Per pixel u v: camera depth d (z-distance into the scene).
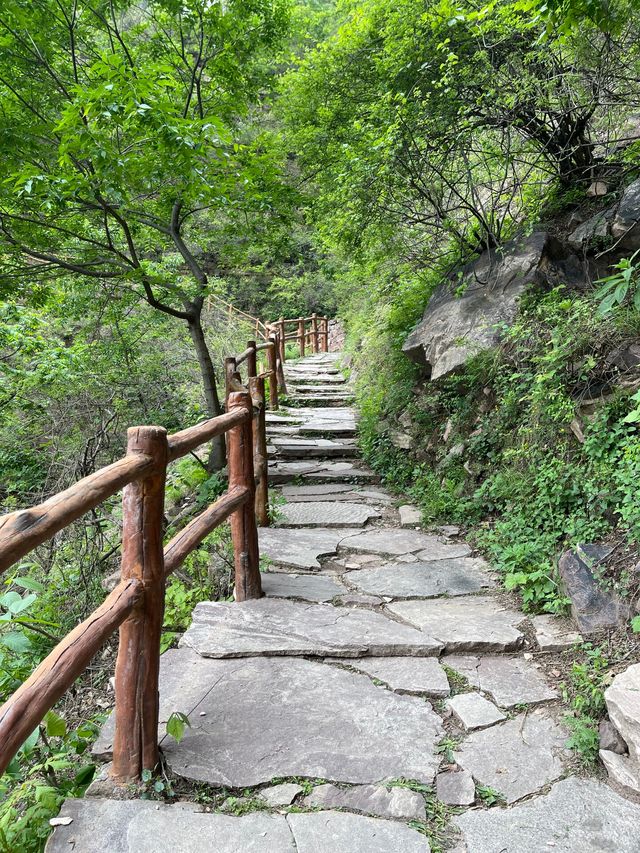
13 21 4.88
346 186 5.54
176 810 1.80
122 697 1.92
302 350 15.21
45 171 4.65
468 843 1.72
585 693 2.37
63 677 1.42
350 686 2.51
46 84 5.30
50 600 3.91
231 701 2.37
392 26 5.66
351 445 6.87
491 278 5.50
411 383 6.40
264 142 5.95
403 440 6.02
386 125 5.25
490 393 4.99
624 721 2.10
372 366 8.55
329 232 6.57
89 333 8.46
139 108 4.03
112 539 4.75
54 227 5.35
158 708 2.16
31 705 1.32
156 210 6.42
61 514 1.36
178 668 2.62
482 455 4.79
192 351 9.36
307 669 2.63
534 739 2.18
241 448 3.22
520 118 5.19
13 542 1.19
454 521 4.64
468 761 2.07
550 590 3.19
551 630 2.93
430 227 6.59
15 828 1.80
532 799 1.90
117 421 7.09
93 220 6.11
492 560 3.90
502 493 4.19
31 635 3.21
